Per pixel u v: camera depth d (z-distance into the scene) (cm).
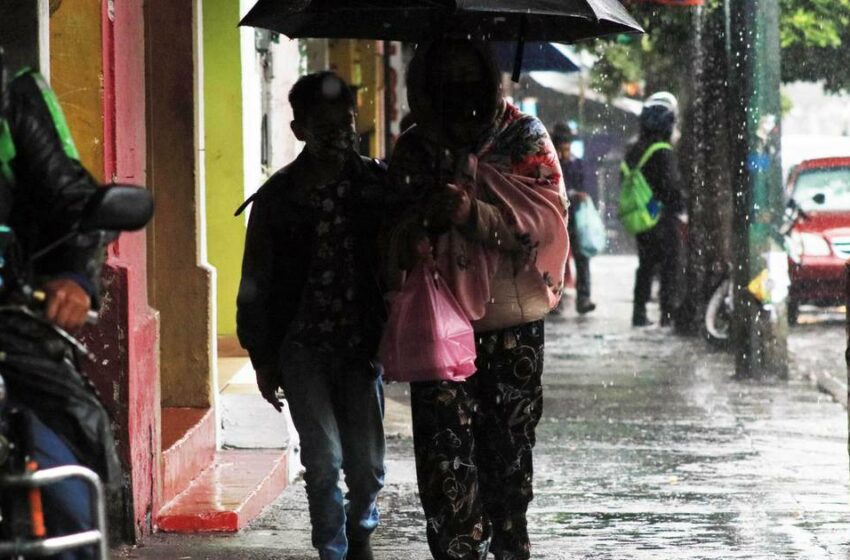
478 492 1481
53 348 991
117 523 1788
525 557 1540
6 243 975
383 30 1716
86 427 996
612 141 9562
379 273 1509
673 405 3178
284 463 2252
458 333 1438
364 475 1553
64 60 1756
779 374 3641
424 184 1465
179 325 2297
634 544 1842
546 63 4269
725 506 2089
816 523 1975
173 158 2320
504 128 1481
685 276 4734
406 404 3119
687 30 5356
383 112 5531
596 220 5362
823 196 4912
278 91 3416
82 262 1006
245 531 1909
